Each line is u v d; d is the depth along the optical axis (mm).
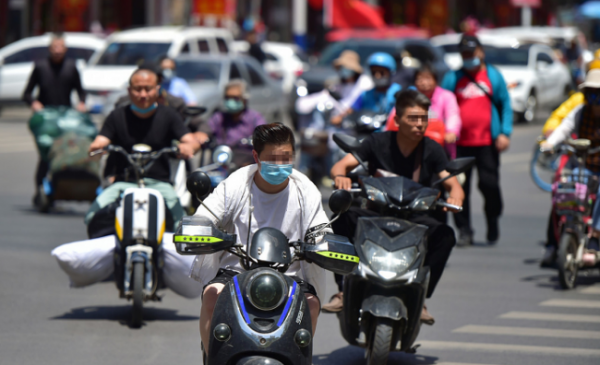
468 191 33906
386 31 86875
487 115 33000
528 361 20344
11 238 32906
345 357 20641
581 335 22531
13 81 76250
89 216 23484
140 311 21953
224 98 33438
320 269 15320
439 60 75500
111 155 25297
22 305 24203
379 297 17516
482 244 34781
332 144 42094
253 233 15102
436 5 154375
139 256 21688
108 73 66812
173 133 24328
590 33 155875
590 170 28062
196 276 15578
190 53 70188
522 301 25938
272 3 145875
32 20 113062
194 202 29188
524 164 59000
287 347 13164
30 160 54750
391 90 34000
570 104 29031
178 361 19625
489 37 89125
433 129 27203
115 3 123375
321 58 75562
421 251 17875
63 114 38312
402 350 18516
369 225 18016
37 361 19344
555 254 30391
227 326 13266
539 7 177125
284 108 73312
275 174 14430
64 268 22344
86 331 21844
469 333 22594
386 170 20188
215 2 102062
